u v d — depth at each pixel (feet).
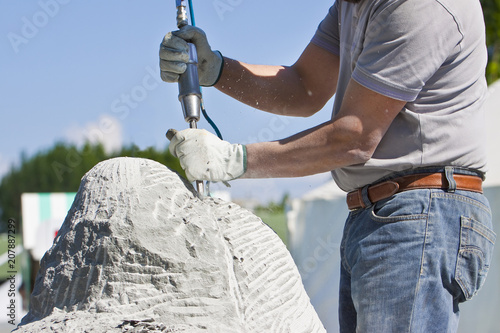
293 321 4.59
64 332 3.87
